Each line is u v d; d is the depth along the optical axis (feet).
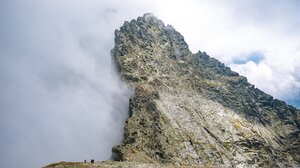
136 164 464.65
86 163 441.68
